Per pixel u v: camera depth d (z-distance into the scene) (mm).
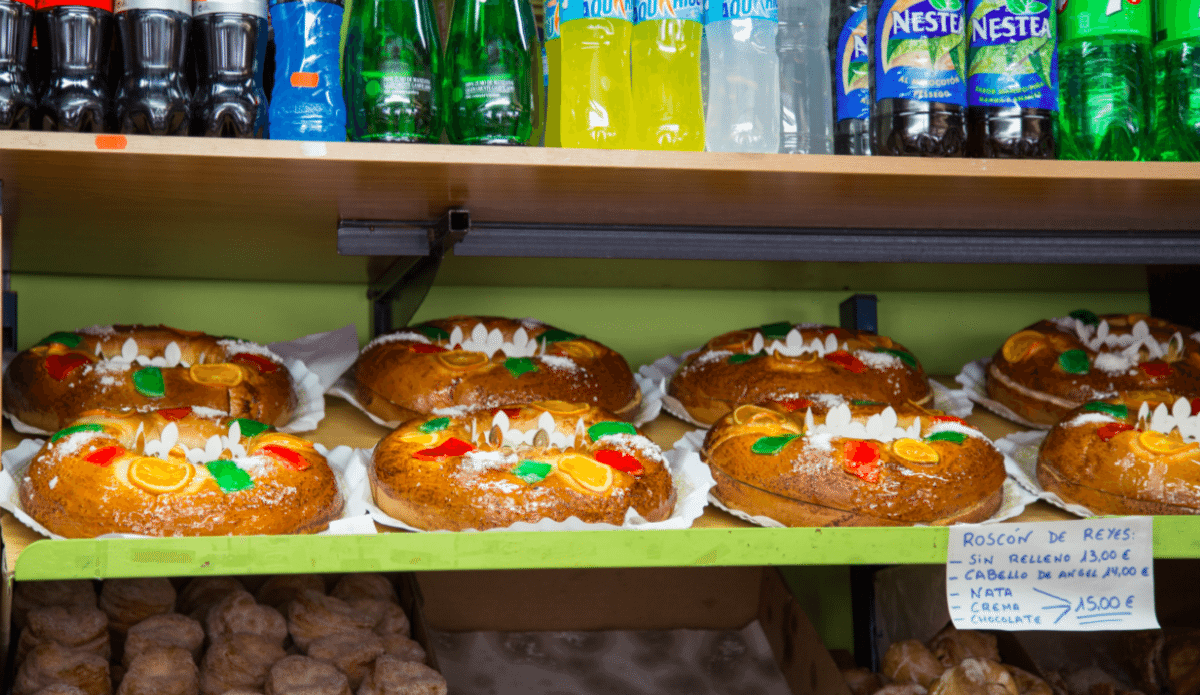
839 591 1766
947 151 1045
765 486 1065
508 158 925
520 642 1499
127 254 1366
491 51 1015
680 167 952
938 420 1200
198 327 1587
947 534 990
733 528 957
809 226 1311
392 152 904
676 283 1675
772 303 1783
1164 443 1121
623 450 1092
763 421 1181
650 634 1540
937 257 1356
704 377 1407
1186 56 1152
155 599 1231
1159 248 1394
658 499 1047
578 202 1120
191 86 970
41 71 938
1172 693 1369
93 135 850
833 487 1041
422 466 1035
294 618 1231
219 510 946
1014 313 1851
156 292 1571
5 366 1277
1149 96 1165
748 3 1059
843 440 1107
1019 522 1023
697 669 1447
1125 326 1546
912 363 1477
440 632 1505
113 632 1213
